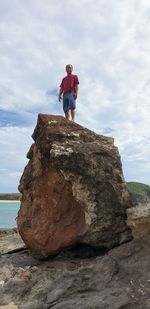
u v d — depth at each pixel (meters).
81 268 8.91
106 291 7.86
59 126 11.27
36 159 11.17
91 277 8.48
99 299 7.56
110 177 10.42
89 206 10.20
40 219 10.61
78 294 8.00
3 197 100.19
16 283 8.91
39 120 11.63
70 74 13.73
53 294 8.09
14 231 22.11
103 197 10.24
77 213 10.45
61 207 10.52
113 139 11.66
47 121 11.41
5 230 22.36
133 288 7.91
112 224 10.15
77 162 10.32
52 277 9.08
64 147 10.55
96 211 10.17
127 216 10.12
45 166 10.84
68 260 10.41
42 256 10.41
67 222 10.40
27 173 11.46
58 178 10.59
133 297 7.59
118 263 8.92
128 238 10.09
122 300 7.43
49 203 10.63
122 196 10.37
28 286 8.70
